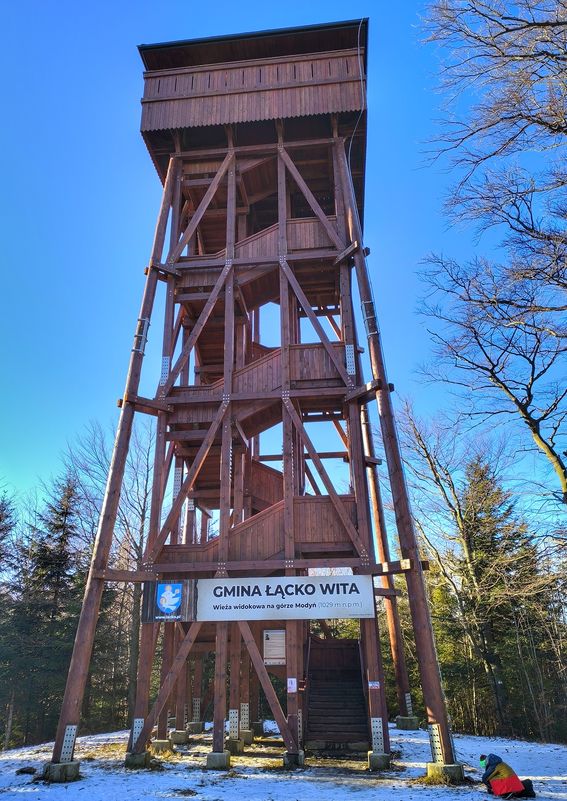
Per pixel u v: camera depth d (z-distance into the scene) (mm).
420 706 33344
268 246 19906
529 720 30625
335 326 23578
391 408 15961
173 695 25469
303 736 17062
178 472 20984
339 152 20297
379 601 37812
